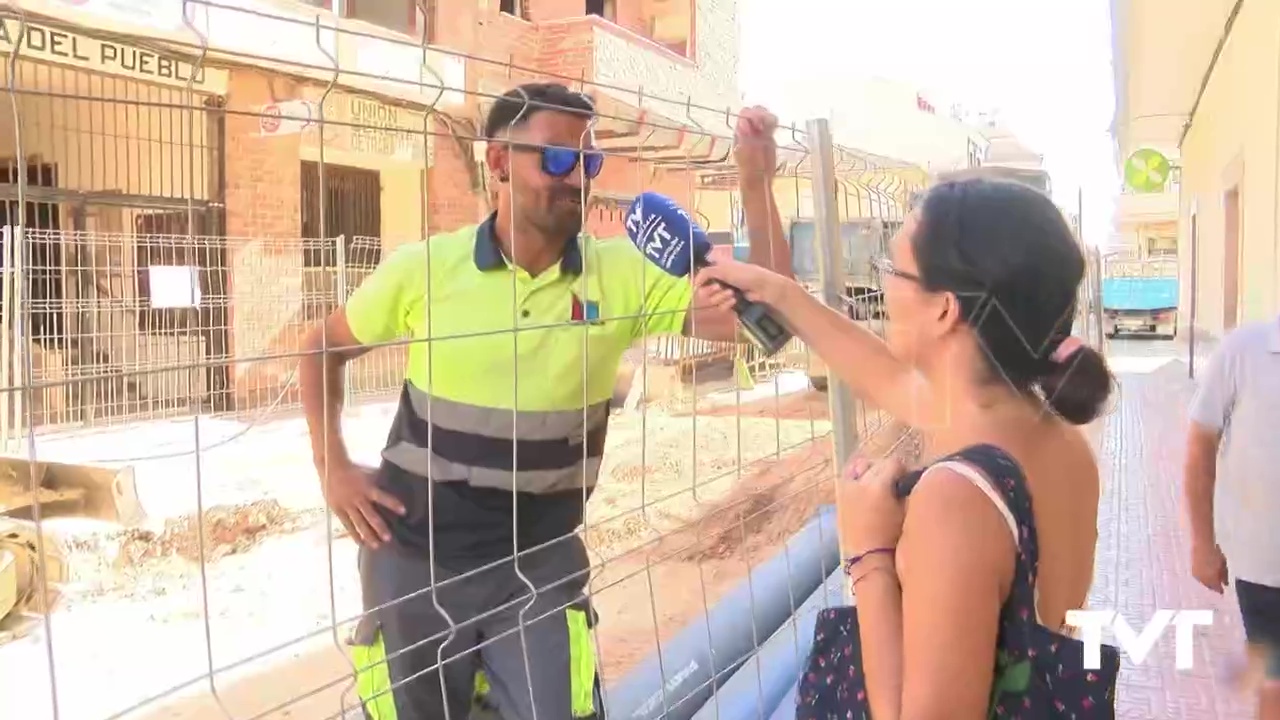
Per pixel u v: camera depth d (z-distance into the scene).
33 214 7.62
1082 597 1.34
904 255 1.38
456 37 11.44
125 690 3.41
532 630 2.06
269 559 5.00
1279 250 5.40
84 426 6.78
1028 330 1.28
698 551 3.53
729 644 3.12
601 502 4.83
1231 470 2.42
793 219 2.35
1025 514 1.19
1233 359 2.48
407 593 2.04
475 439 2.03
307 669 3.48
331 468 2.12
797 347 2.57
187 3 1.48
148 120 7.46
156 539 4.97
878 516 1.30
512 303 2.02
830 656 1.42
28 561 4.35
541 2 13.53
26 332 1.32
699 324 2.09
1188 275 11.04
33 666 3.64
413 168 9.99
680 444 6.05
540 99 1.95
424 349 2.08
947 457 1.24
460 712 2.10
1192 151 11.88
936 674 1.13
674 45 15.47
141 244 8.41
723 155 2.30
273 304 8.48
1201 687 2.15
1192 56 9.12
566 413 2.08
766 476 3.30
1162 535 3.03
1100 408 1.33
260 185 9.12
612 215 2.16
